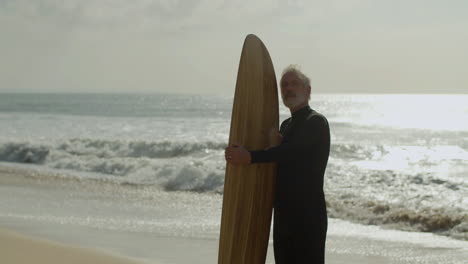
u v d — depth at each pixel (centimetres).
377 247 608
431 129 2489
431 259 557
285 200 287
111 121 2878
